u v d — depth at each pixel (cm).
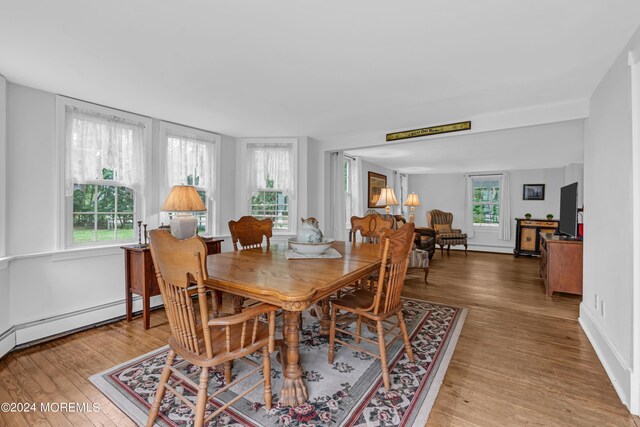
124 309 302
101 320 285
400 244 194
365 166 616
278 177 422
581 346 240
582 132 379
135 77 226
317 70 216
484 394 178
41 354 225
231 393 177
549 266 376
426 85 242
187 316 141
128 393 177
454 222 816
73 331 265
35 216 249
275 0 141
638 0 140
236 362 211
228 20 156
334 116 324
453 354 227
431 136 357
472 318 301
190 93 259
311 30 166
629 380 166
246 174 423
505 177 740
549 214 676
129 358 218
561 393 179
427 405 167
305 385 184
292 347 168
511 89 249
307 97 269
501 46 183
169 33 168
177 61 202
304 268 192
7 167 234
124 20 156
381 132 393
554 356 224
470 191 789
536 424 154
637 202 166
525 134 390
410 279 464
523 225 688
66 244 268
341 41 177
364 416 157
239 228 284
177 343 152
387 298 195
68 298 267
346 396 174
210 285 168
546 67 209
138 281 279
